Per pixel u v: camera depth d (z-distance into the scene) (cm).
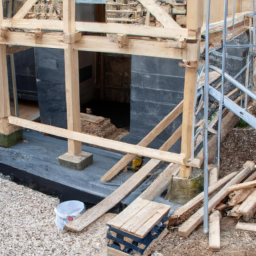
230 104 611
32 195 720
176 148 809
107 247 538
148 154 656
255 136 848
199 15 571
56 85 938
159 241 554
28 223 632
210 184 664
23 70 1108
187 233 559
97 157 796
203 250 531
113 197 662
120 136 1016
